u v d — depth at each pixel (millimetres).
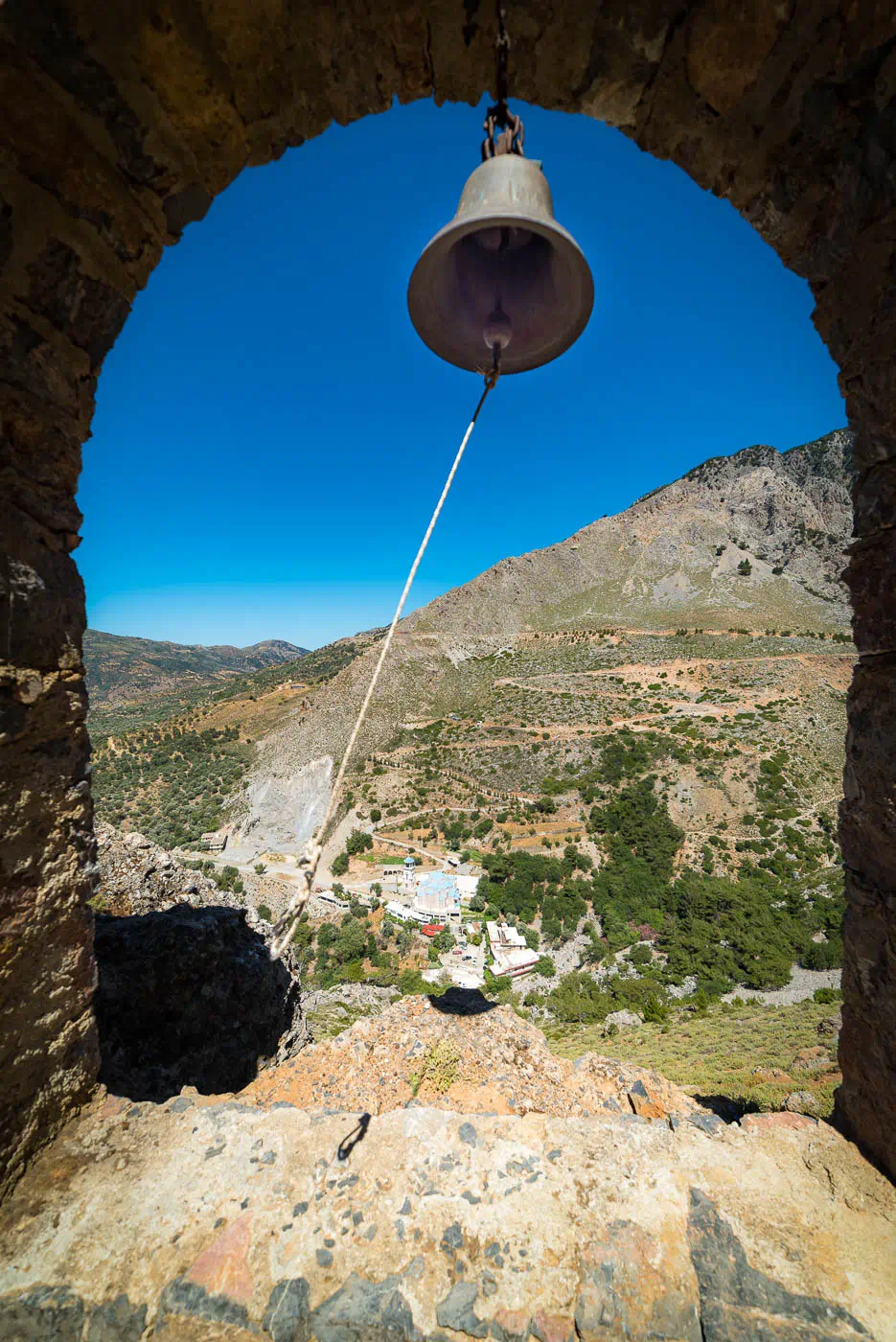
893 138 1926
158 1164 2188
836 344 2428
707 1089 7984
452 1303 1734
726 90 2188
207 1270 1809
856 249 2195
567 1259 1859
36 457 2092
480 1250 1885
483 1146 2281
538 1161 2213
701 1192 2082
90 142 1987
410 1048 4855
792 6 1880
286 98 2285
